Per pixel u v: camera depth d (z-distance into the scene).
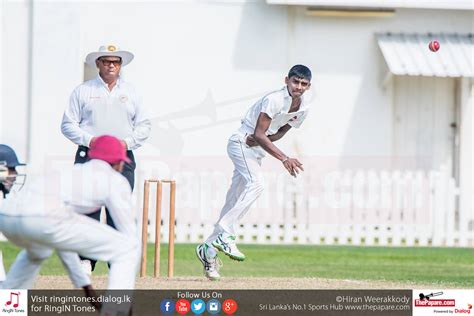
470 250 58.59
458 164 65.81
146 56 65.00
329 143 65.44
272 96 35.47
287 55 65.31
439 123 66.50
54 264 47.28
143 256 37.12
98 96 37.09
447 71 62.28
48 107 64.25
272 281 35.66
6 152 29.73
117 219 26.14
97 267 47.47
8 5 64.06
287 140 65.06
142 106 37.66
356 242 60.88
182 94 65.12
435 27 65.75
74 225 25.61
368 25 65.56
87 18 64.62
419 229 61.31
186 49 65.19
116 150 26.62
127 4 64.88
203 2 65.06
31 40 64.12
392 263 51.12
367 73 65.62
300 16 65.25
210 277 36.19
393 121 66.12
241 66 65.25
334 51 65.50
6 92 64.12
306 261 51.62
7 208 25.83
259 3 65.19
